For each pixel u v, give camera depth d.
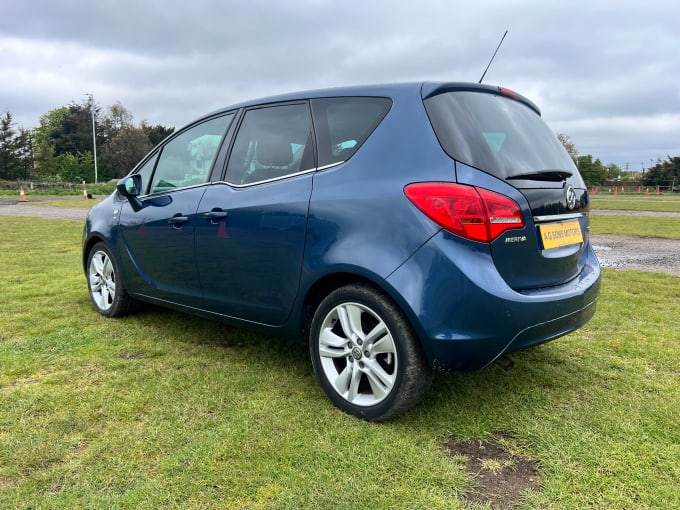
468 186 2.25
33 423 2.48
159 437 2.35
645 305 4.69
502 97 2.85
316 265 2.59
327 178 2.66
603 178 59.97
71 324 4.15
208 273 3.26
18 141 53.84
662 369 3.19
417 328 2.27
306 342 2.88
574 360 3.34
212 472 2.09
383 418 2.47
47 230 11.38
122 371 3.15
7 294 5.17
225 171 3.26
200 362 3.31
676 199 32.78
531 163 2.58
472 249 2.23
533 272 2.44
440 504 1.90
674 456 2.21
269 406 2.67
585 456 2.21
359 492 1.97
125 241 4.00
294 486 2.00
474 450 2.27
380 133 2.56
